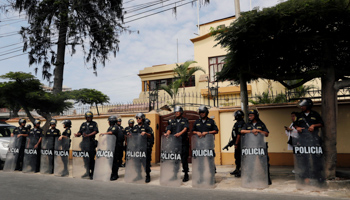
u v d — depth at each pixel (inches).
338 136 300.8
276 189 203.9
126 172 250.2
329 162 214.8
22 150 331.3
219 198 178.4
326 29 216.4
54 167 289.9
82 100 429.4
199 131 234.4
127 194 192.5
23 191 203.2
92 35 585.9
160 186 226.4
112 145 264.5
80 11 565.9
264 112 335.0
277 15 201.6
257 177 210.4
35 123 324.8
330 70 225.9
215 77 321.7
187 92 666.8
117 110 458.6
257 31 217.9
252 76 301.0
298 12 195.8
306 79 250.5
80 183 240.4
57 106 437.1
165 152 237.8
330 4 188.2
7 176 282.2
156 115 378.9
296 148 207.9
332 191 192.1
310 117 208.4
